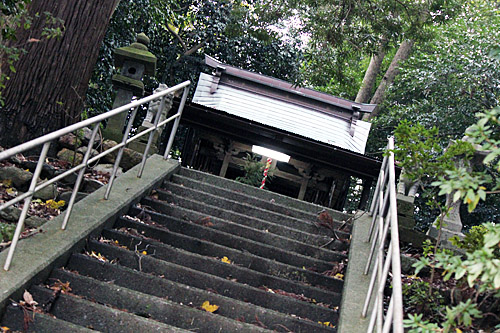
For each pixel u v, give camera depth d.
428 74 17.86
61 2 6.85
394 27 12.60
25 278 3.87
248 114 13.09
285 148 11.25
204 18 20.14
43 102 6.86
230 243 5.65
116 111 4.89
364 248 5.75
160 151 11.93
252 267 5.31
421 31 13.85
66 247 4.42
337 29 11.95
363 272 5.16
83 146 7.11
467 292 4.78
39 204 5.66
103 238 5.05
